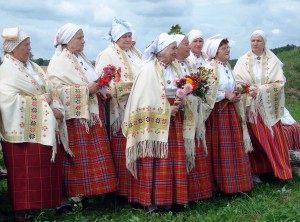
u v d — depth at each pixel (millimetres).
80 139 6113
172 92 6168
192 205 6340
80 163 6105
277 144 7344
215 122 6688
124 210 6191
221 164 6645
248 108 7234
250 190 6820
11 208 6270
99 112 6309
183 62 6641
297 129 8109
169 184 5992
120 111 6457
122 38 6668
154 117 6008
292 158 8219
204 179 6414
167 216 5836
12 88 5609
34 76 5883
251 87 7301
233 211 5906
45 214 6039
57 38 6359
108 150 6250
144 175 6008
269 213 5527
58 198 5824
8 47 5719
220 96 6645
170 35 6188
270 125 7289
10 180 5656
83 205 6473
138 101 6008
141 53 6996
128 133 6008
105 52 6664
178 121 6133
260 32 7410
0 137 5668
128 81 6547
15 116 5570
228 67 7004
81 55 6523
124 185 6367
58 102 5992
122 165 6387
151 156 5965
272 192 6809
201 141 6430
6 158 5684
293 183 7359
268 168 7348
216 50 6855
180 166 6047
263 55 7508
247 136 6836
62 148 6090
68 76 6195
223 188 6625
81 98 6121
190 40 7129
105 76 6094
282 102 7402
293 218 5328
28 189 5609
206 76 6367
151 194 5992
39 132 5629
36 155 5621
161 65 6195
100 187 6094
